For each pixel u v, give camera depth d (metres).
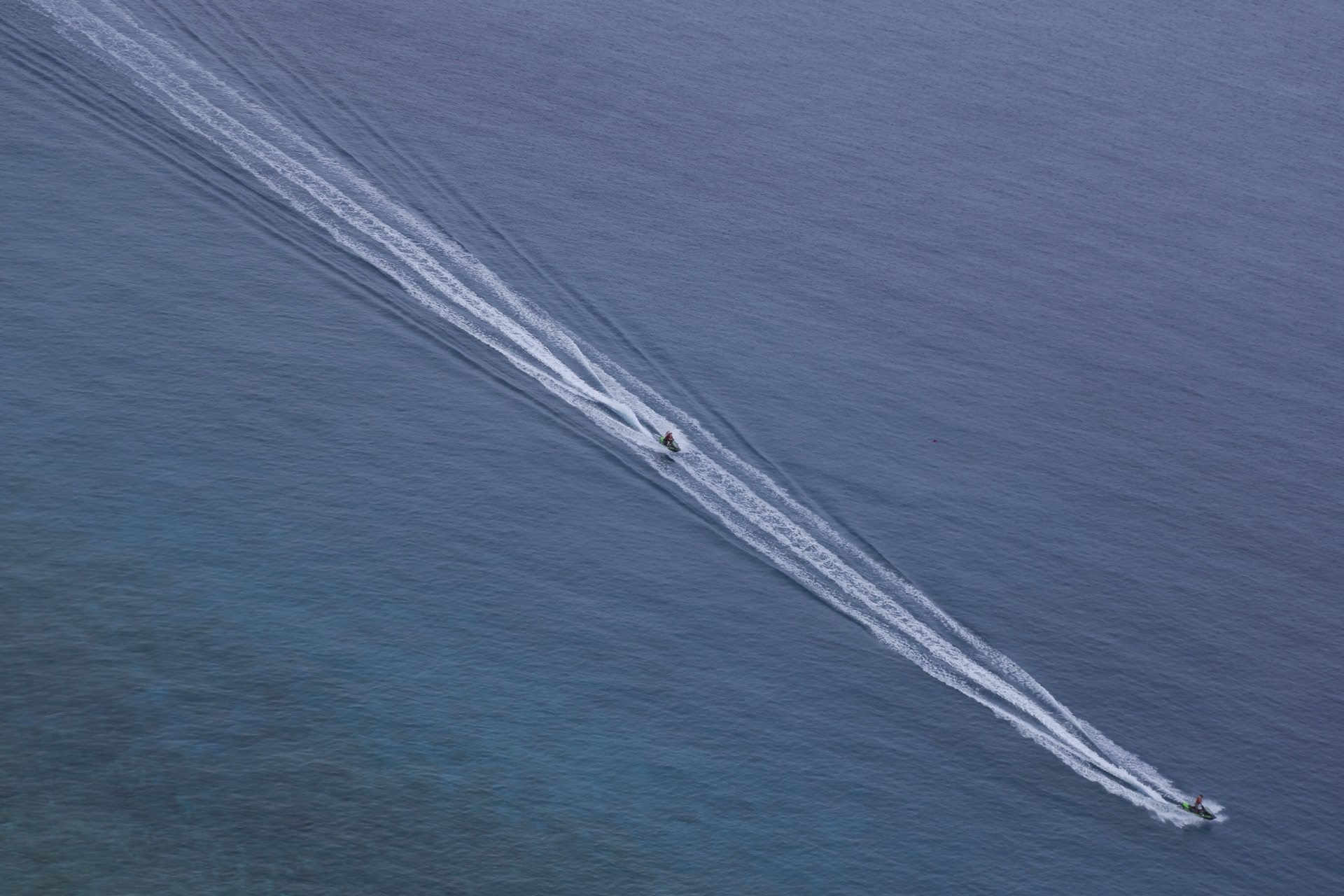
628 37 172.62
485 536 108.50
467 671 98.12
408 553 105.56
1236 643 113.31
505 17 170.75
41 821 83.12
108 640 94.31
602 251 138.62
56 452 105.88
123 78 141.00
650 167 151.88
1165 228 160.25
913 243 150.00
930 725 102.19
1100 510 122.88
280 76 148.25
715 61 172.12
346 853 85.25
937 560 115.25
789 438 123.44
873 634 108.31
